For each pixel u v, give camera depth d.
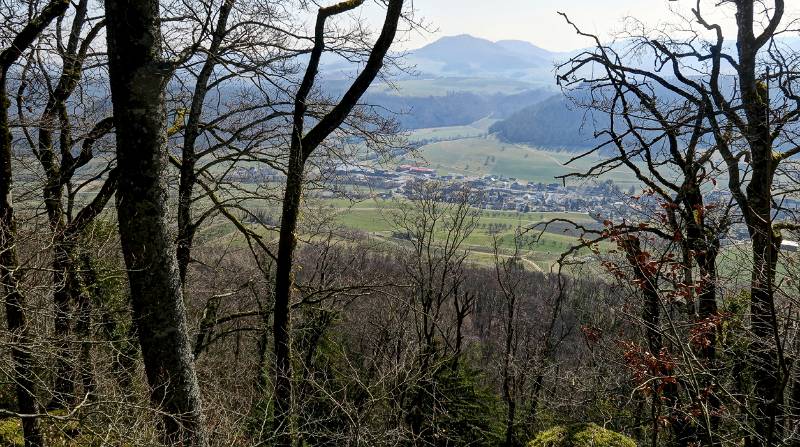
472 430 10.71
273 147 8.53
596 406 9.19
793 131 6.02
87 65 7.65
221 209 8.63
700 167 7.14
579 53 7.96
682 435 6.25
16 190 7.43
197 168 9.02
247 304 14.34
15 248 5.87
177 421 4.30
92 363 6.22
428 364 10.70
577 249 7.40
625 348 6.30
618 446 5.99
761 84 7.12
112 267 8.28
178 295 4.35
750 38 6.68
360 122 7.46
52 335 6.12
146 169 4.04
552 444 6.10
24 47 6.25
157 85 3.96
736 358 5.85
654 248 6.78
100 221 8.51
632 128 7.64
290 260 6.64
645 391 5.93
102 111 8.20
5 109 6.16
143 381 7.26
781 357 3.71
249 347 14.55
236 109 8.64
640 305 5.97
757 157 6.33
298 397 7.67
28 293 5.65
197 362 10.29
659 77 7.55
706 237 6.71
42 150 7.73
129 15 3.79
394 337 11.16
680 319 6.79
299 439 7.51
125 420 5.53
